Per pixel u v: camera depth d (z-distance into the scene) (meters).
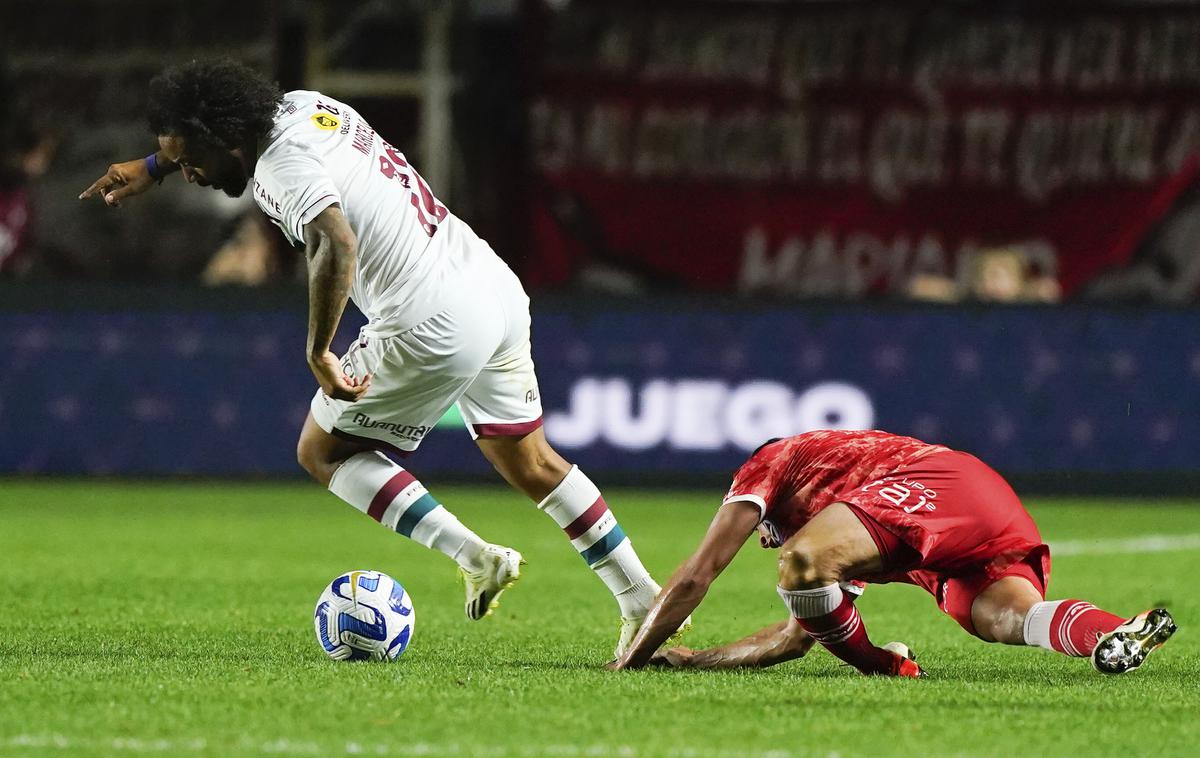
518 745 14.23
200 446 52.59
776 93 58.22
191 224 57.47
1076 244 57.94
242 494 50.59
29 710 15.57
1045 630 18.38
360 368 19.83
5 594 27.44
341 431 19.89
